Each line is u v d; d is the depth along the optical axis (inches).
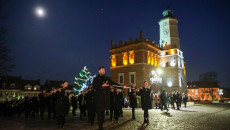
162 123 414.3
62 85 372.5
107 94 259.8
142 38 1769.2
